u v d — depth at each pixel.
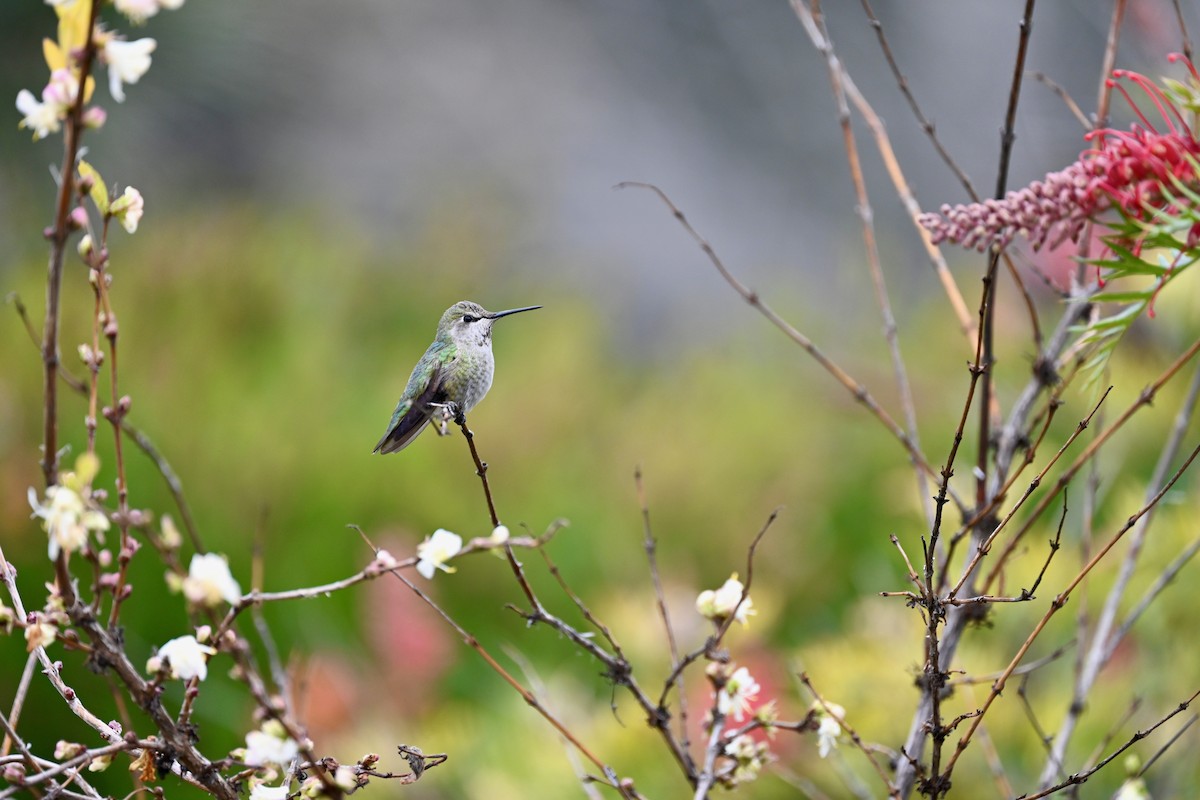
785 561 11.90
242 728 8.71
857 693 7.03
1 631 3.34
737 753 4.23
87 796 3.86
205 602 3.10
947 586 5.13
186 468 10.52
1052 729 6.82
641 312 22.78
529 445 12.40
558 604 10.90
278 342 12.28
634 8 26.23
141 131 13.30
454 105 24.25
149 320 11.99
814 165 25.55
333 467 11.00
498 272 16.94
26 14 10.62
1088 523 5.66
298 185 21.39
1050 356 5.40
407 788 7.76
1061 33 24.45
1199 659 6.95
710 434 13.32
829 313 18.53
